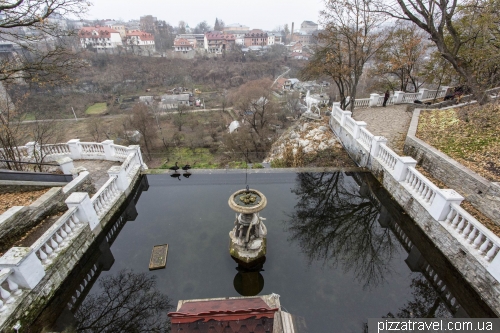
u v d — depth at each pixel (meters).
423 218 7.36
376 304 5.91
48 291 5.59
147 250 7.27
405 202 8.24
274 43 110.25
